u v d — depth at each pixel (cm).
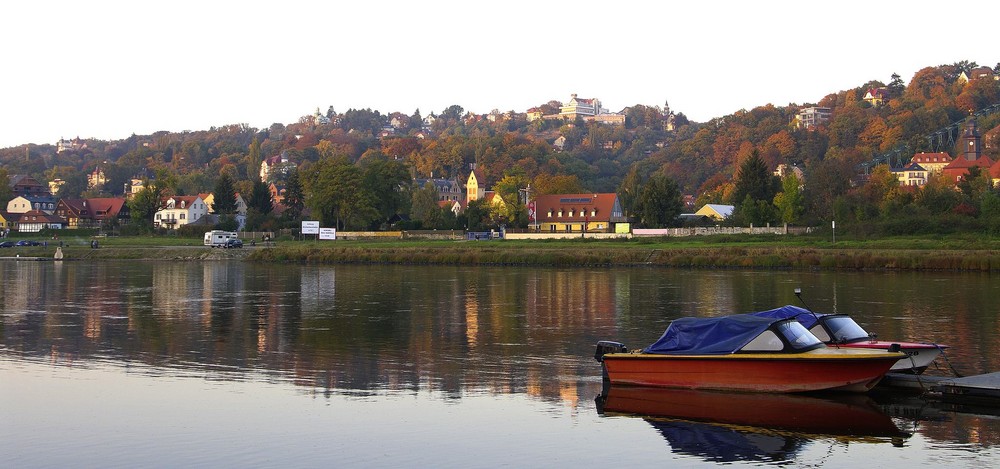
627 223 16000
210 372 4078
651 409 3378
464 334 5194
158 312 6350
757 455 2845
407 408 3406
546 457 2823
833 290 7619
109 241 17275
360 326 5559
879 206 14988
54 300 7238
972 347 4494
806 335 3634
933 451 2870
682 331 3741
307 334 5222
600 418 3262
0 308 6631
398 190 18438
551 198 19475
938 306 6269
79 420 3228
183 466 2720
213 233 15450
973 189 17125
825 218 15312
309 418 3256
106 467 2711
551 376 3981
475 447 2916
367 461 2773
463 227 17638
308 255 13438
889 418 3244
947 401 3472
